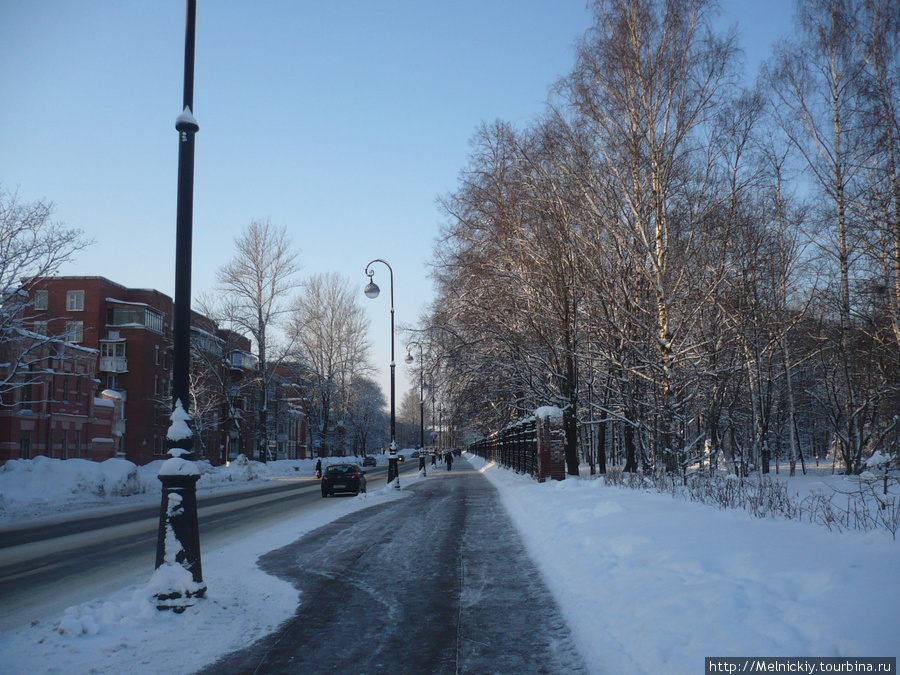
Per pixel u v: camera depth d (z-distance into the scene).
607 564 8.05
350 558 10.70
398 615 7.05
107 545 13.50
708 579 6.25
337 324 63.72
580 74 21.11
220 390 54.62
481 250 27.70
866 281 22.14
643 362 21.66
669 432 18.89
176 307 7.52
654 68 19.84
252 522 17.08
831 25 23.34
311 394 65.94
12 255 24.67
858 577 5.52
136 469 32.56
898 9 21.12
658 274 19.16
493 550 11.41
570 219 22.25
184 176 7.70
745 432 38.62
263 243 51.88
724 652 4.54
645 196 20.47
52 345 32.28
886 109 20.72
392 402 30.58
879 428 26.09
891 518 8.95
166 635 6.17
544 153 22.80
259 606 7.38
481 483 33.62
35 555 12.45
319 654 5.73
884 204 20.72
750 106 19.55
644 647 5.12
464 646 5.93
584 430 42.53
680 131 19.69
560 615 6.85
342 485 27.91
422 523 15.80
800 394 39.47
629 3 20.33
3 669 5.29
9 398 36.62
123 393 55.03
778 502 11.48
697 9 19.78
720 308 20.56
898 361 22.75
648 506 12.16
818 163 23.64
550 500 16.64
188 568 6.98
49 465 28.12
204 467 43.19
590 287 21.86
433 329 30.11
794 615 4.84
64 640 6.01
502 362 28.73
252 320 51.94
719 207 20.03
